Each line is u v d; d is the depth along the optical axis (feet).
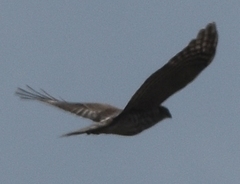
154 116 51.42
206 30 48.32
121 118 51.21
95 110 55.67
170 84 48.98
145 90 49.42
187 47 48.03
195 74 48.52
